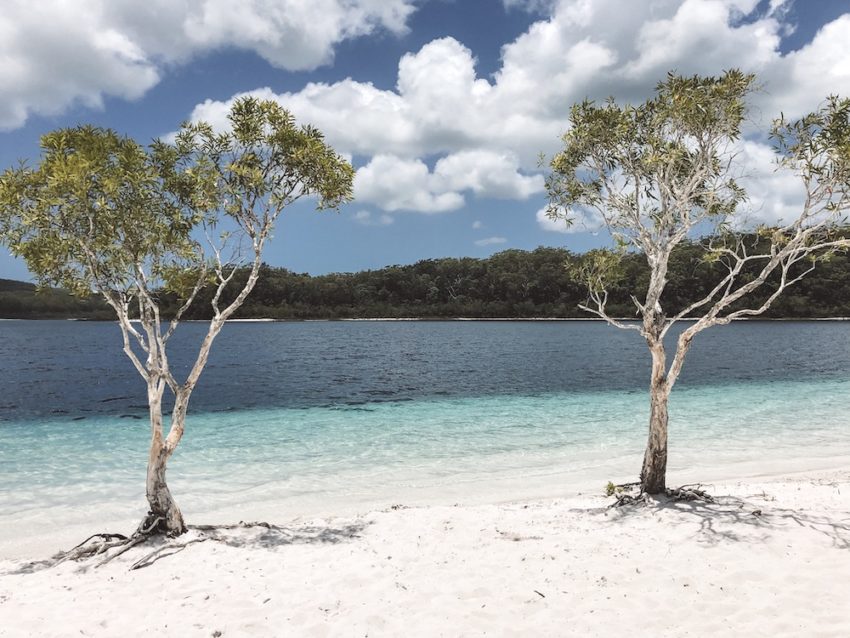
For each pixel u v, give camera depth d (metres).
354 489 12.77
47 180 7.50
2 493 12.35
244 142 9.09
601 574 7.05
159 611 6.43
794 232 9.39
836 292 115.44
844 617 5.74
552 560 7.60
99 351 59.28
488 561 7.69
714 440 17.64
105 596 6.86
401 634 5.80
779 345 60.88
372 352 57.38
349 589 6.91
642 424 20.39
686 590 6.52
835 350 53.94
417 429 19.80
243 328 118.50
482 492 12.44
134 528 10.24
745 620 5.80
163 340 8.97
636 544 8.02
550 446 17.00
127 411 24.38
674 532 8.41
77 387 32.50
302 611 6.35
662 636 5.58
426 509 10.73
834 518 8.72
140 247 8.41
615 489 11.11
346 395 28.73
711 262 10.34
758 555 7.32
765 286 114.31
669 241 10.07
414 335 90.12
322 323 143.00
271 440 18.09
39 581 7.39
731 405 24.41
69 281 8.78
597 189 10.86
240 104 9.09
